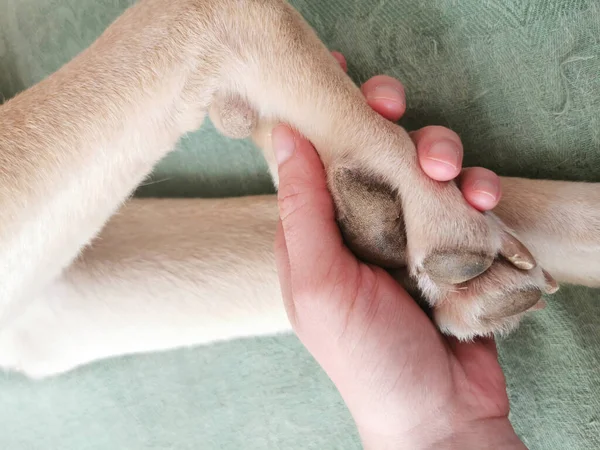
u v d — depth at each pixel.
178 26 0.23
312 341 0.24
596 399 0.31
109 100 0.23
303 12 0.30
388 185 0.22
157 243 0.34
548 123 0.27
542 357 0.32
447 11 0.27
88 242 0.27
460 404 0.24
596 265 0.26
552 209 0.26
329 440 0.39
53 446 0.44
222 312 0.34
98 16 0.33
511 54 0.27
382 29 0.29
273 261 0.34
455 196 0.22
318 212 0.22
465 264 0.20
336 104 0.23
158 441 0.42
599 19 0.25
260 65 0.23
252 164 0.35
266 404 0.40
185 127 0.24
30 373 0.39
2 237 0.22
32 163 0.22
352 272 0.23
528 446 0.33
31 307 0.35
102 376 0.42
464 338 0.22
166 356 0.41
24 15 0.34
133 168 0.25
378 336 0.23
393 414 0.24
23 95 0.24
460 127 0.29
